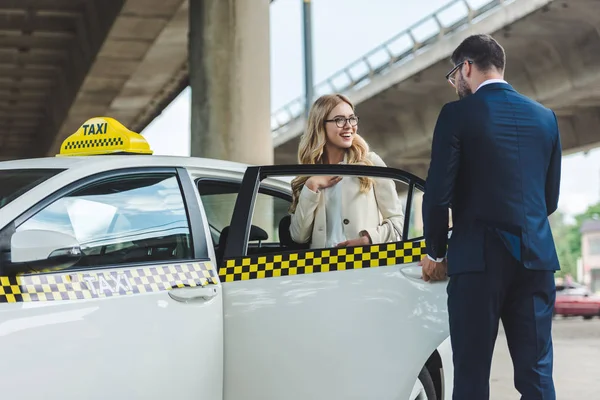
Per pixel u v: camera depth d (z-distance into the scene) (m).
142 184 4.44
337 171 4.81
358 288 4.50
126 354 4.00
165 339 4.12
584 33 27.81
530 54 30.38
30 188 4.12
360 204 4.97
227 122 17.38
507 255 4.16
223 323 4.38
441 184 4.21
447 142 4.22
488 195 4.18
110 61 24.70
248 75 17.52
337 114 5.23
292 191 5.04
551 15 27.02
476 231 4.20
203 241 4.47
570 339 20.89
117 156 4.55
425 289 4.59
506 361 13.72
